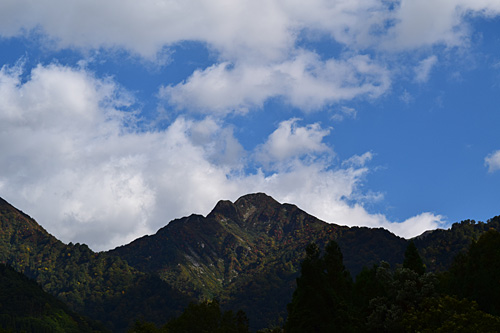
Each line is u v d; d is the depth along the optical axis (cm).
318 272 8875
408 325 7700
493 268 9450
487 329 6750
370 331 8494
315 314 8388
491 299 8906
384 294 9181
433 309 7556
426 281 8700
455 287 9831
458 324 6950
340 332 8288
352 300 10150
